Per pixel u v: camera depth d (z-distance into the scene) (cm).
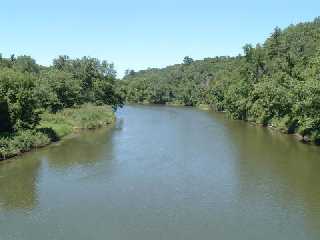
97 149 6450
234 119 11556
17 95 6425
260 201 4031
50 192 4319
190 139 7512
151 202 4016
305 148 6575
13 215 3703
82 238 3244
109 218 3631
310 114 6694
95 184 4594
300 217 3638
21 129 6562
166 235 3291
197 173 5041
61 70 12469
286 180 4712
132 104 19112
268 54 12125
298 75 8800
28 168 5238
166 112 14062
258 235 3284
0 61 13538
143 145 6844
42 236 3284
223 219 3597
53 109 9488
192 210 3806
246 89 11281
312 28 15788
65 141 7181
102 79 12900
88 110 10012
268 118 9744
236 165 5422
